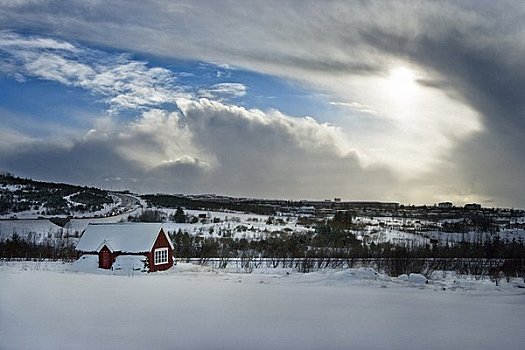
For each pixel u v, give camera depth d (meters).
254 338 18.22
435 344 17.97
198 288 31.30
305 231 93.56
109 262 44.38
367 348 17.31
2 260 53.41
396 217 140.38
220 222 112.25
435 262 49.28
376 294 29.88
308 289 31.64
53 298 26.12
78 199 159.75
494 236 90.00
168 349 16.62
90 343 17.12
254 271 43.75
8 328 19.00
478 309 25.12
